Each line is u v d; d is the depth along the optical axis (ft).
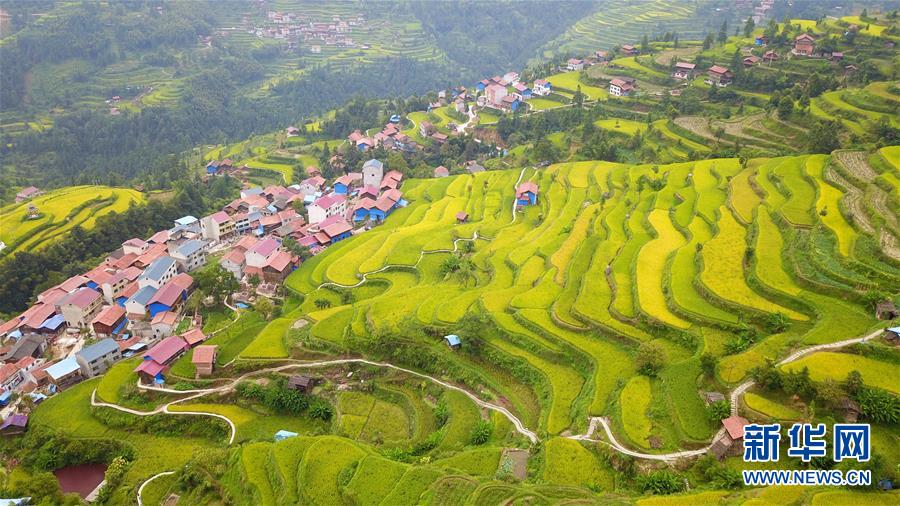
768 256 234.79
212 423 222.48
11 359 276.00
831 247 231.30
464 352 227.61
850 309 195.42
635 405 176.14
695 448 159.33
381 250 332.80
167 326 284.41
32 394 246.68
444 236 342.23
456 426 197.47
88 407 232.53
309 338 246.47
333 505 163.53
